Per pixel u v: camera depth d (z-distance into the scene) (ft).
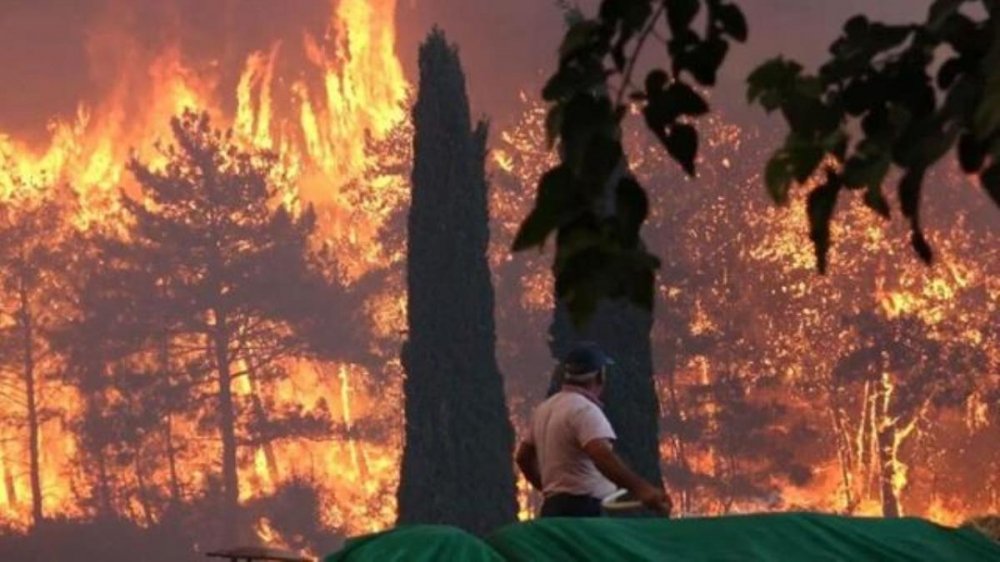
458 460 153.17
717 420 437.58
